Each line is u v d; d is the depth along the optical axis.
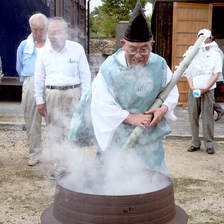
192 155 4.07
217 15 12.72
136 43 1.71
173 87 1.99
